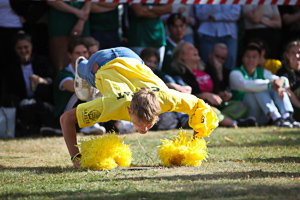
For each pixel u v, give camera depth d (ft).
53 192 31.09
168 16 96.68
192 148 41.22
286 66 89.51
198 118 40.27
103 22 87.04
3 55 81.51
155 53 82.53
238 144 59.00
